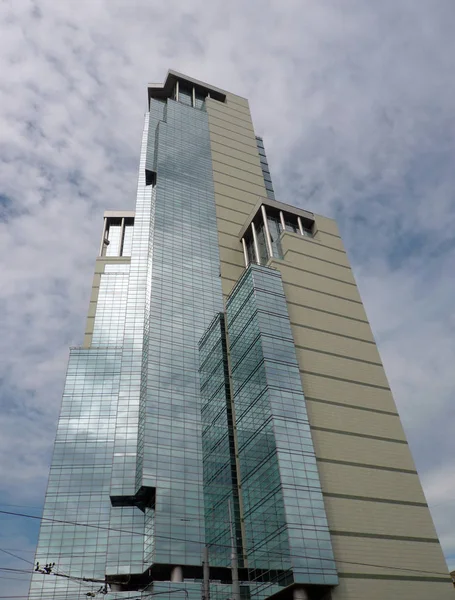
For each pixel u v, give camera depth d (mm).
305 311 76938
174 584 59000
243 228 101625
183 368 81875
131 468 72812
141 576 64375
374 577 52531
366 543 54812
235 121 138375
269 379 63875
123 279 109000
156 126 129000
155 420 74000
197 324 88250
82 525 67562
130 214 129250
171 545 62375
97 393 85875
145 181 120812
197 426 75875
